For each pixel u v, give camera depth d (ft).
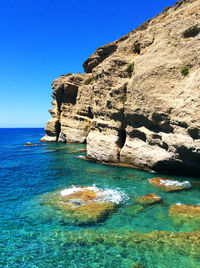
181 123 60.34
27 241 32.19
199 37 62.69
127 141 83.35
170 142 64.18
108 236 32.91
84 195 50.80
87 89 169.27
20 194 54.24
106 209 42.27
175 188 54.65
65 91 184.55
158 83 70.03
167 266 25.95
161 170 72.28
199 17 65.57
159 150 70.18
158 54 74.43
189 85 61.36
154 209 42.22
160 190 53.98
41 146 173.37
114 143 88.07
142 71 75.97
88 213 40.86
